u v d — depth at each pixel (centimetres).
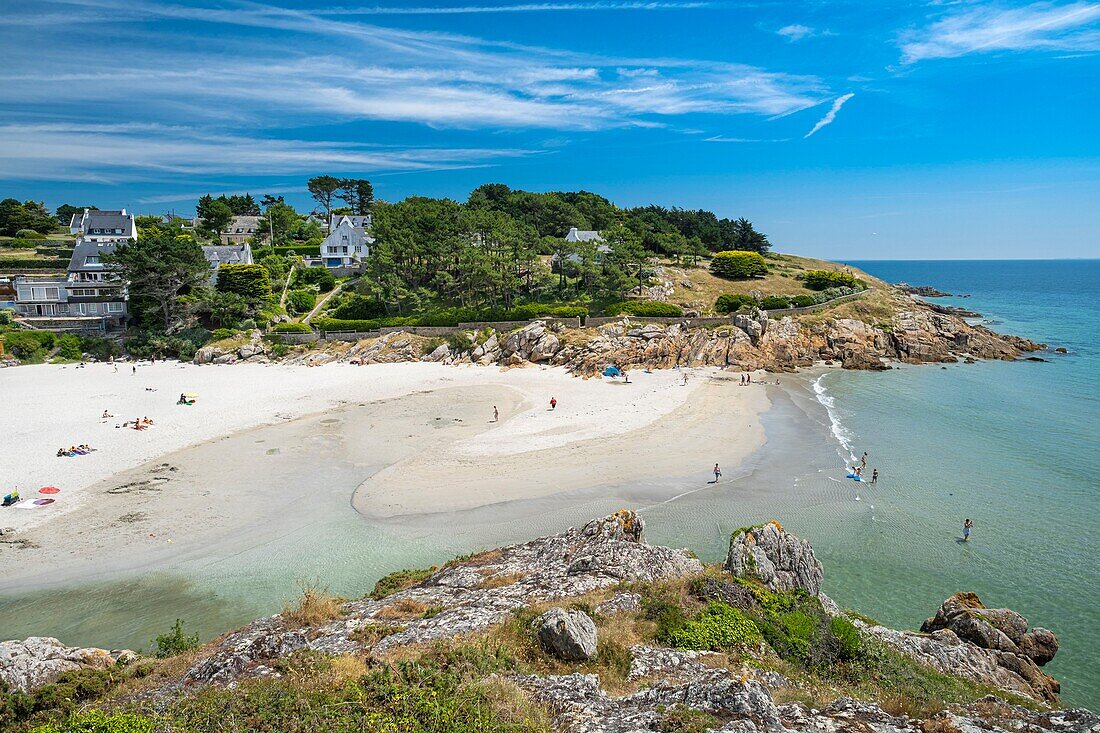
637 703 1453
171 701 1495
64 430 5166
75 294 9619
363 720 1328
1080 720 1375
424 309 9494
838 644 1958
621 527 2748
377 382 7138
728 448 4825
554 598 2134
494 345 8406
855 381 7312
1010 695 1880
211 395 6512
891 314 9625
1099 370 7912
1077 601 2842
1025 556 3231
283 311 9838
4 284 10075
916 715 1526
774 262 13788
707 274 11488
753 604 2103
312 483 4109
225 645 1961
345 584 2916
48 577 2942
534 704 1459
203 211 16362
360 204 17788
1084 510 3759
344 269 11800
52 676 1842
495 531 3462
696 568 2428
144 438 4978
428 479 4181
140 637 2512
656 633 1902
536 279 10325
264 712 1352
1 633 2525
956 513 3719
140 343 8912
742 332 8388
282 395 6512
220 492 3941
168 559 3127
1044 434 5212
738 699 1370
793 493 4000
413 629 1938
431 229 10531
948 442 5003
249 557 3158
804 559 2522
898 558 3212
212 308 9194
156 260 8825
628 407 5956
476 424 5425
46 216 15938
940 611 2616
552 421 5484
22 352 8575
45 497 3781
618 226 11281
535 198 14275
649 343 8150
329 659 1666
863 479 4231
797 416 5741
